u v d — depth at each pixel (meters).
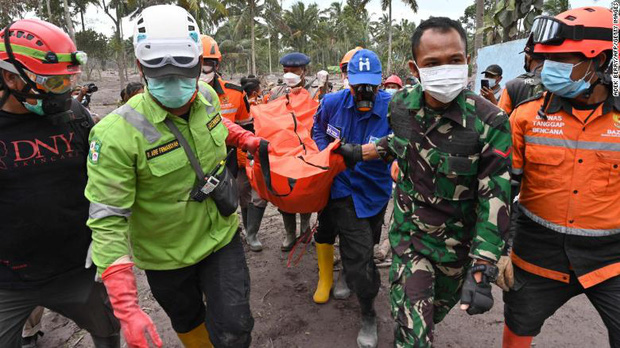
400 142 2.15
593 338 2.98
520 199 2.18
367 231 2.81
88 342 3.09
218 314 2.09
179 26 1.77
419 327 1.97
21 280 2.09
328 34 71.06
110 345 2.48
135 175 1.89
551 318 3.24
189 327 2.45
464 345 2.96
